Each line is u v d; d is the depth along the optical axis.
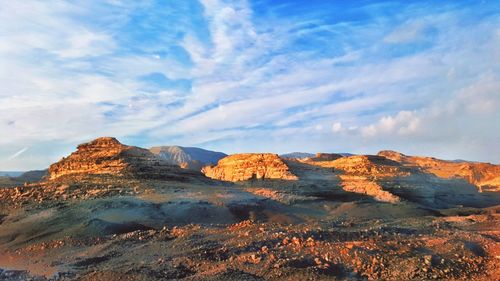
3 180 75.44
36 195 43.31
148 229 34.59
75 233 31.78
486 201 85.31
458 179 94.88
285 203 50.75
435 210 58.69
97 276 18.81
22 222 35.28
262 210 44.91
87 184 46.72
